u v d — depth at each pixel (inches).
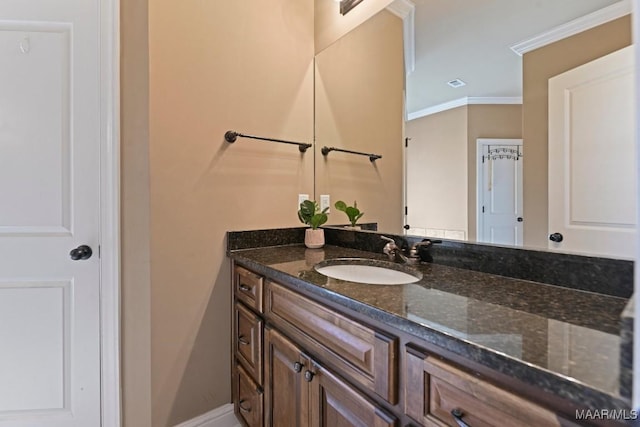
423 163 54.4
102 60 52.8
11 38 50.8
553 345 20.7
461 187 47.9
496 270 42.0
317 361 37.5
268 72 67.2
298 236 71.8
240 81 63.0
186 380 57.4
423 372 24.8
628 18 31.0
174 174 55.4
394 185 59.6
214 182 59.9
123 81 52.8
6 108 50.7
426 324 24.4
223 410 61.1
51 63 51.9
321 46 74.7
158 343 54.6
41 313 52.3
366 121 65.9
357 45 67.1
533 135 39.0
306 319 39.6
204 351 59.2
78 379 53.1
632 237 30.8
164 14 54.1
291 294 42.7
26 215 51.6
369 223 64.9
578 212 34.6
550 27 37.5
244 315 56.3
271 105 67.7
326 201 74.8
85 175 52.8
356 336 31.6
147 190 53.1
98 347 53.5
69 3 52.0
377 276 51.4
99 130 53.0
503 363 19.4
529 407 18.7
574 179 35.1
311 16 75.4
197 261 58.2
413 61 56.2
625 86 31.1
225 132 61.0
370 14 64.4
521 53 40.6
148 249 53.4
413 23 56.3
